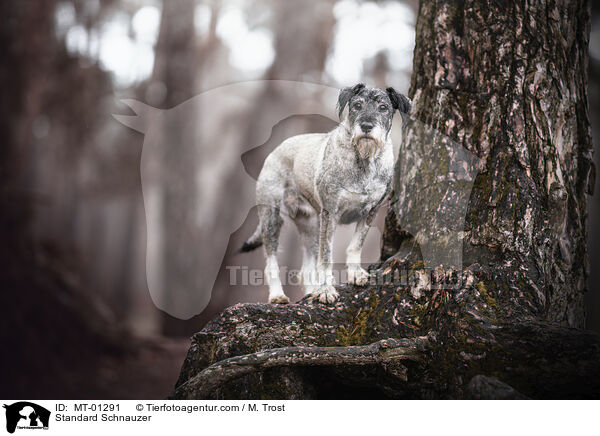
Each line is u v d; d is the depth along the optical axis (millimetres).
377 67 15961
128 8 19047
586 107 3604
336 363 2881
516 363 2686
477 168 3297
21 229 8812
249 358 2852
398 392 3125
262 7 18219
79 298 9594
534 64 3262
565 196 3250
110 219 28000
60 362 8266
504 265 3092
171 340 11180
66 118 17031
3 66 10492
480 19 3363
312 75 15875
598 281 11992
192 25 13414
